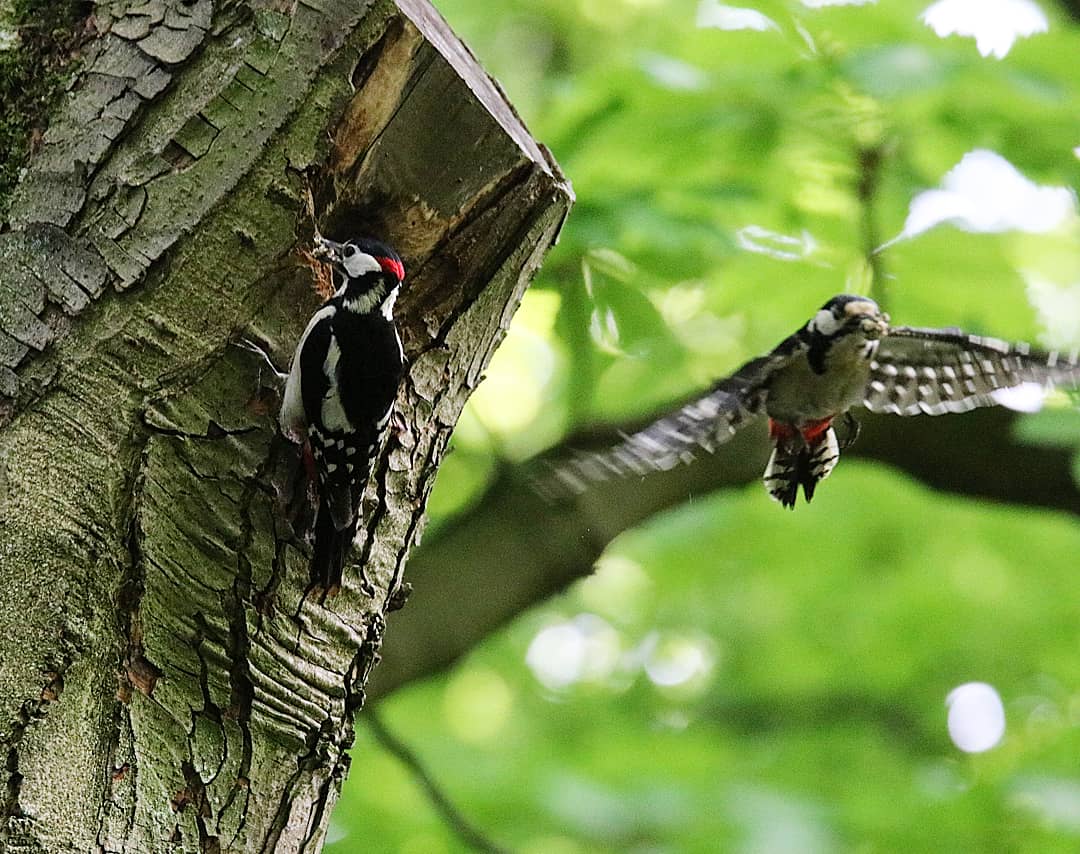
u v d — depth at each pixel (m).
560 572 12.12
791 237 12.86
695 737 15.79
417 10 7.35
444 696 18.31
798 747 16.38
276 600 6.71
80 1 6.76
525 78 17.61
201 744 6.44
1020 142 12.12
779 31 12.41
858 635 17.55
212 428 6.63
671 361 13.52
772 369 8.37
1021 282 12.76
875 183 12.49
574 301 12.43
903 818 12.92
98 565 6.31
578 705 19.05
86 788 6.10
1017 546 16.80
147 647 6.36
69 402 6.39
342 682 7.02
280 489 6.77
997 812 12.84
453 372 7.59
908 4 12.20
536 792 13.13
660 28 15.62
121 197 6.57
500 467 12.46
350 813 13.34
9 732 6.00
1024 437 12.26
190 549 6.52
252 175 6.66
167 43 6.69
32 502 6.25
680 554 17.66
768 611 17.98
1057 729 14.24
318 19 6.71
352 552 7.08
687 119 12.12
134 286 6.52
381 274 7.04
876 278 12.64
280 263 6.76
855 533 17.19
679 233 11.69
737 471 12.29
